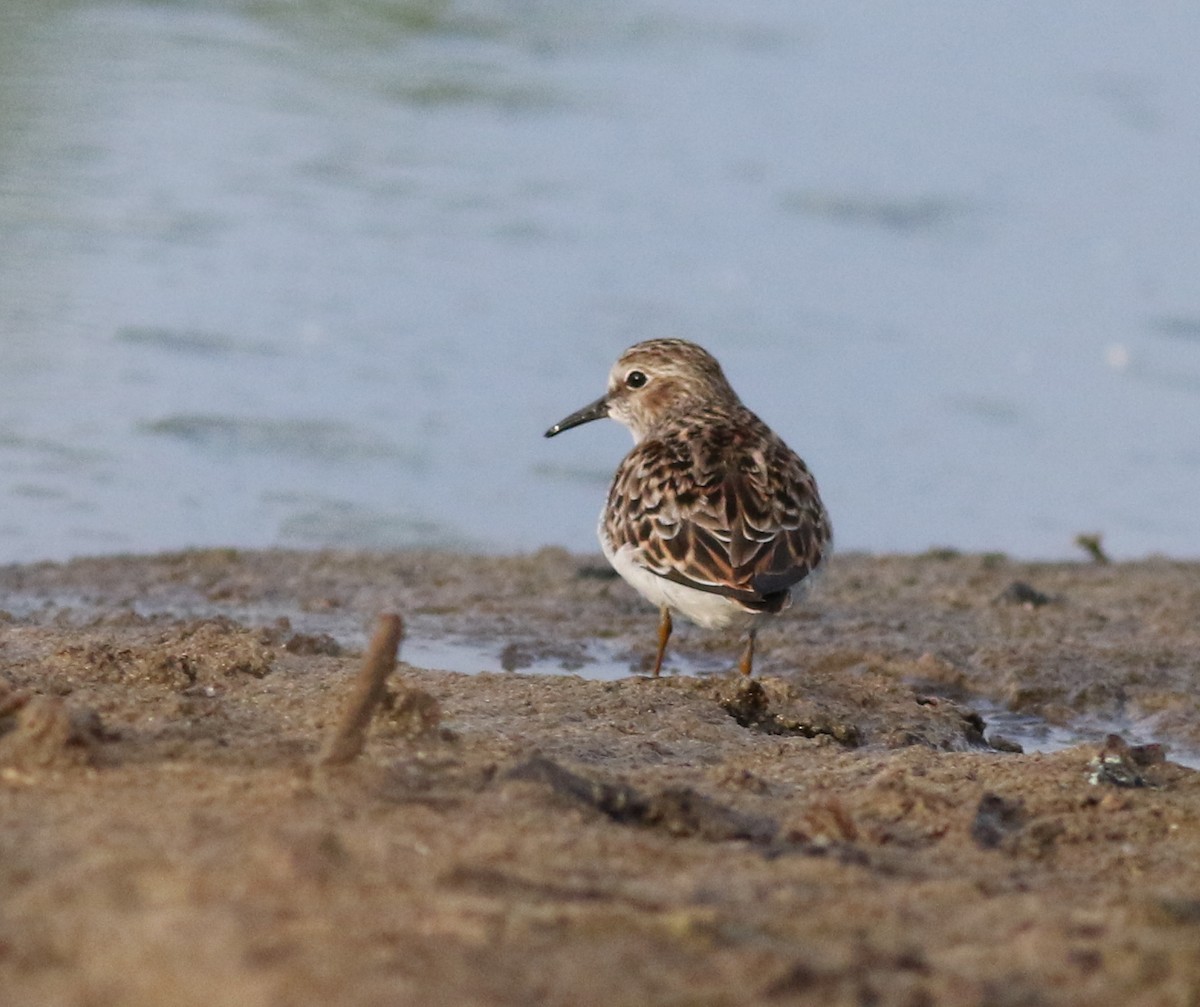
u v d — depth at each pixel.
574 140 24.33
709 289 20.17
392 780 6.70
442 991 4.75
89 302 17.95
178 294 18.33
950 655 11.68
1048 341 19.95
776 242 21.80
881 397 18.23
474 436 16.34
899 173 24.44
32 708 6.79
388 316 18.42
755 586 9.52
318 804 6.30
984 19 32.25
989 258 22.14
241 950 4.86
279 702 8.37
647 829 6.68
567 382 17.48
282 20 27.72
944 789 7.79
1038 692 11.03
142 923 5.00
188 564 13.04
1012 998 5.05
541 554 14.08
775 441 10.36
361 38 27.33
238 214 20.55
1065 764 8.27
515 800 6.60
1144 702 10.95
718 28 30.22
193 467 15.20
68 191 20.52
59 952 4.85
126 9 27.52
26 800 6.20
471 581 13.19
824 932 5.47
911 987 5.06
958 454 17.23
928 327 20.06
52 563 12.84
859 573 13.98
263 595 12.42
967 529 15.75
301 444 15.76
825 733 9.40
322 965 4.82
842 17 31.62
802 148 24.97
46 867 5.43
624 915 5.32
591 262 20.42
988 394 18.52
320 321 18.16
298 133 23.39
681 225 21.91
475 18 28.81
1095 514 16.22
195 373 16.80
